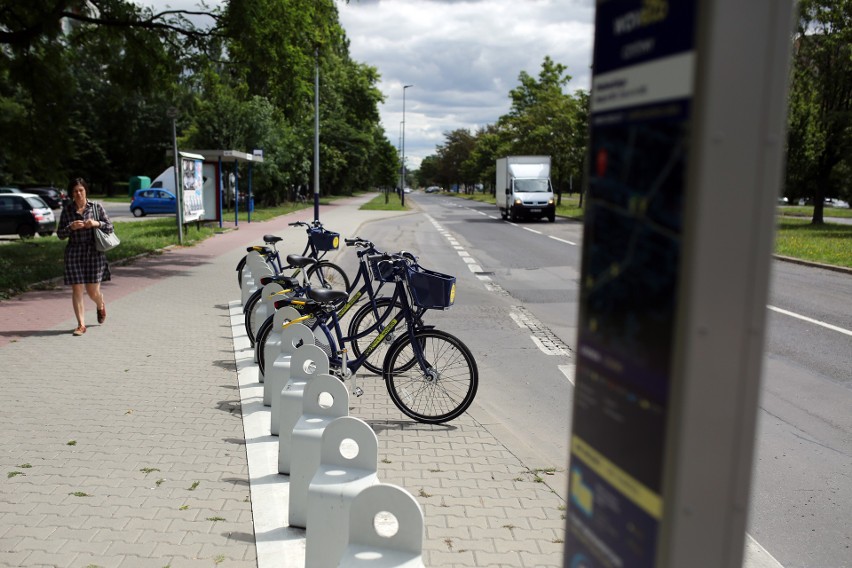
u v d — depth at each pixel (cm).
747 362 149
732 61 138
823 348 881
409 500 273
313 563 340
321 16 1958
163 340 861
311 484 337
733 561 157
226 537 385
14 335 878
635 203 160
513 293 1316
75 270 880
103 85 7050
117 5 1719
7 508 414
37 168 1892
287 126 4344
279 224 3031
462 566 360
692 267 142
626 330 165
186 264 1622
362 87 6894
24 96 1878
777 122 143
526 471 488
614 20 166
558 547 381
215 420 578
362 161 7188
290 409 462
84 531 388
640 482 162
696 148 140
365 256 681
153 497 432
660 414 153
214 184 2586
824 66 2838
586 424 184
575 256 1961
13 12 1677
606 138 171
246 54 1806
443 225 3272
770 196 145
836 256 1817
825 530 427
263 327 673
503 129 6344
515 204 3491
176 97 2078
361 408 623
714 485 152
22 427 555
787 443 568
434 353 586
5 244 2052
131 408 605
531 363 813
